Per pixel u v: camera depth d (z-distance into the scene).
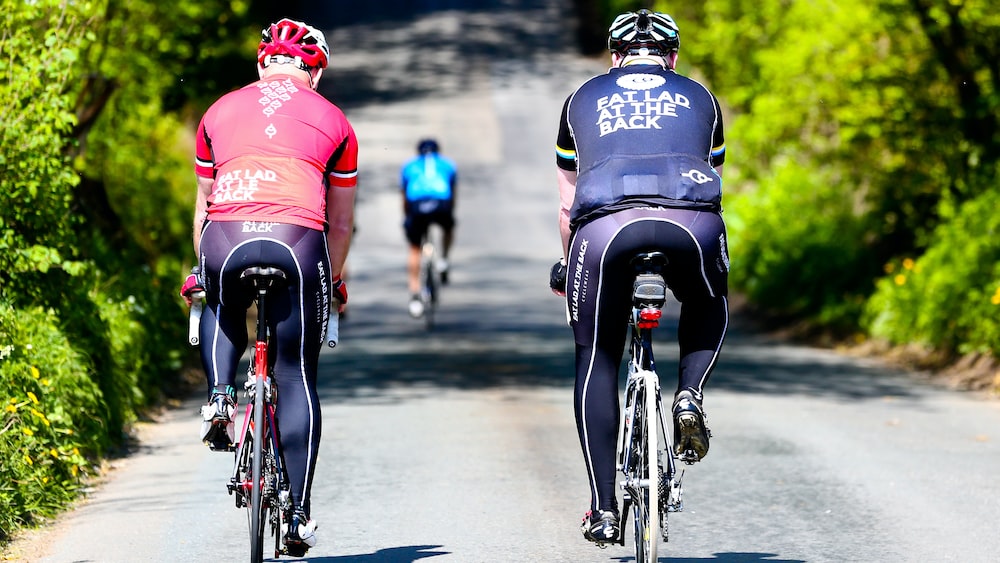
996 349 42.31
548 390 37.53
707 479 24.38
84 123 42.47
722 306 16.08
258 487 15.48
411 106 146.50
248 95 16.31
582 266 15.60
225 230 15.70
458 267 83.00
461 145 129.62
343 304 17.31
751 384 40.03
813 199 67.31
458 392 36.91
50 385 23.88
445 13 198.50
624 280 15.54
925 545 19.38
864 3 55.84
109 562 18.31
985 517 21.30
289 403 16.27
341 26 191.12
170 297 41.66
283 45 16.78
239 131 16.06
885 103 55.44
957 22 51.22
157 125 54.16
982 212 48.62
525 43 181.25
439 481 23.97
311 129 16.17
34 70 26.02
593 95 16.05
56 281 28.33
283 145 16.02
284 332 16.00
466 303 66.56
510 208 107.25
